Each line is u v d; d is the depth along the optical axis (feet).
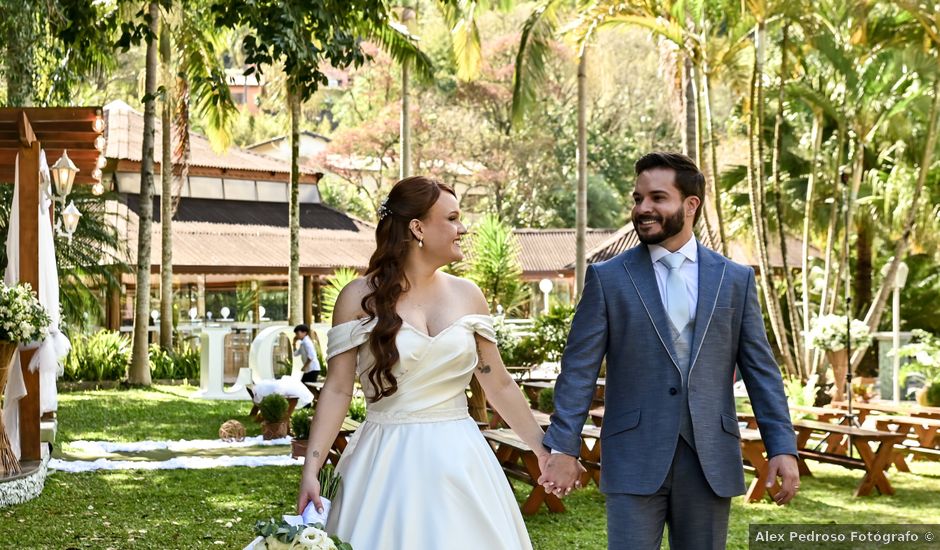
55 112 28.89
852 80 54.13
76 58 45.01
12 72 36.99
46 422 34.40
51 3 32.30
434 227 11.50
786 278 56.85
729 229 75.82
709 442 11.65
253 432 43.91
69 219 40.24
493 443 31.35
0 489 25.11
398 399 11.51
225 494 27.73
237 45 148.25
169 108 70.69
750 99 57.72
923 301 77.36
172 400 58.13
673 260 12.10
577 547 21.21
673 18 56.34
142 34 28.84
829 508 26.32
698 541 11.77
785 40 55.21
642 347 11.90
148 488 28.76
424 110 142.10
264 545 10.18
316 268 85.20
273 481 30.22
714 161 59.57
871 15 53.78
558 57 138.72
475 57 68.69
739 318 12.09
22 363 28.60
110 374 67.82
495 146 141.79
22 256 28.71
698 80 67.56
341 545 10.46
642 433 11.76
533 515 24.98
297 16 26.53
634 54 142.00
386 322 11.19
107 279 63.87
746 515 25.23
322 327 60.39
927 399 43.04
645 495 11.64
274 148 152.25
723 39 59.00
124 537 21.80
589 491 28.73
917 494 28.71
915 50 53.01
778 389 11.94
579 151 65.26
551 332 56.75
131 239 82.38
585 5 59.21
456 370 11.58
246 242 87.25
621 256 12.44
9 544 20.95
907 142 68.28
